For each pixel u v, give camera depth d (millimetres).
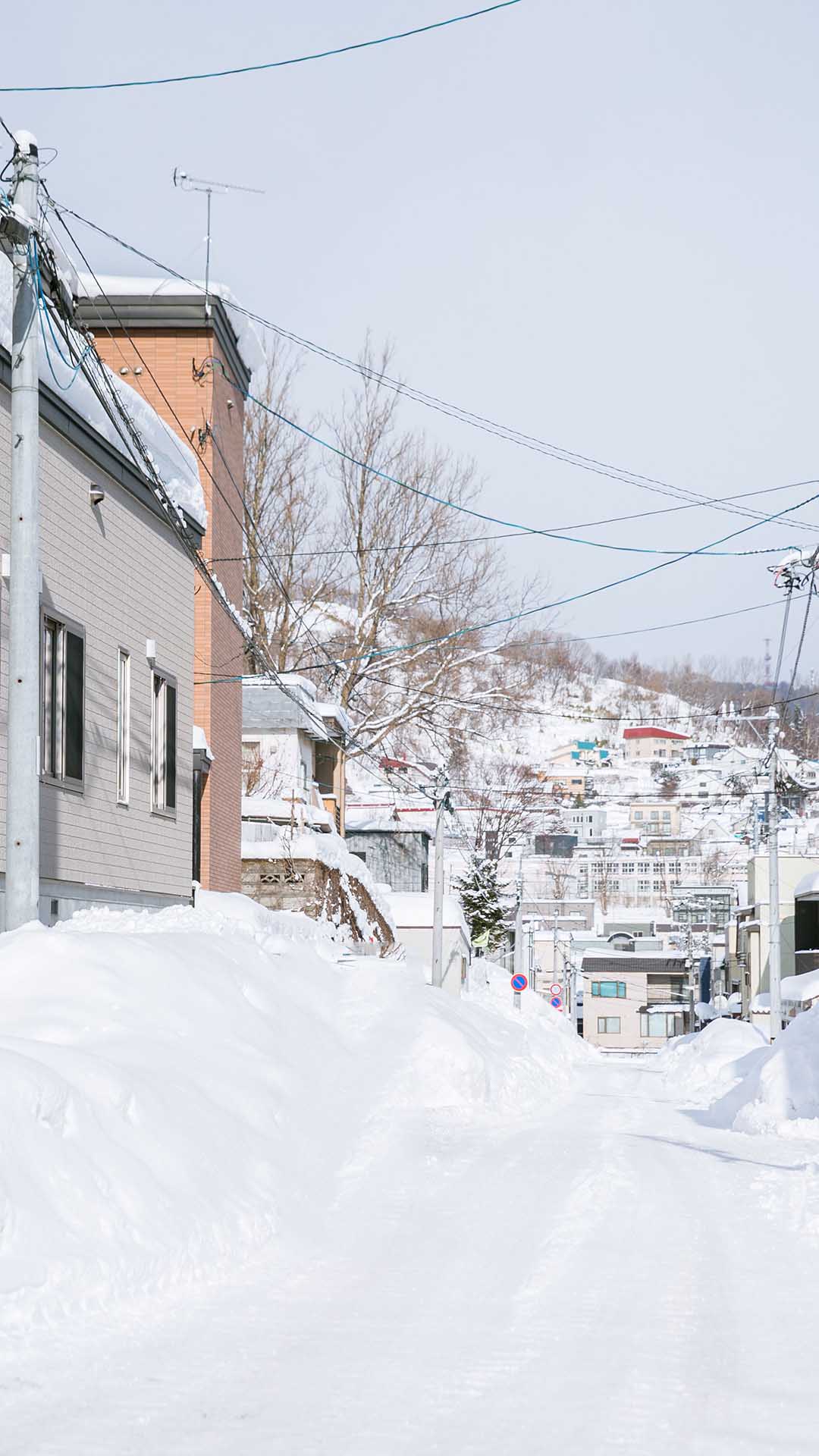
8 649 15156
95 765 18219
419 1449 4906
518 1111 18984
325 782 46031
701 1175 12477
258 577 48062
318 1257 8547
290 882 32312
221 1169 9469
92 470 18172
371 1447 4922
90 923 16750
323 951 25953
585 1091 26328
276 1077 12875
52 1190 7473
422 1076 17734
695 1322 6961
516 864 110750
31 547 12750
